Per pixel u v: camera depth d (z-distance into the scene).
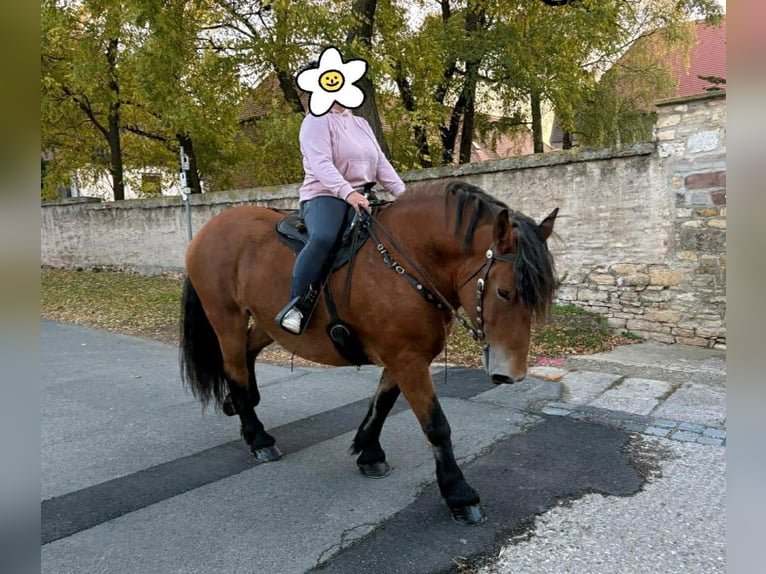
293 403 5.00
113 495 3.33
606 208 6.95
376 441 3.53
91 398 5.32
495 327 2.51
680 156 6.34
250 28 12.29
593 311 7.16
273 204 10.84
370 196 3.25
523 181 7.59
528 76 12.44
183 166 9.42
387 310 2.85
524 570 2.50
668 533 2.75
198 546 2.77
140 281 12.50
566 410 4.50
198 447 4.08
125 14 10.15
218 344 4.04
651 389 4.91
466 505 2.88
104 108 15.62
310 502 3.19
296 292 3.03
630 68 14.68
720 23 13.37
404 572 2.50
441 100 13.90
